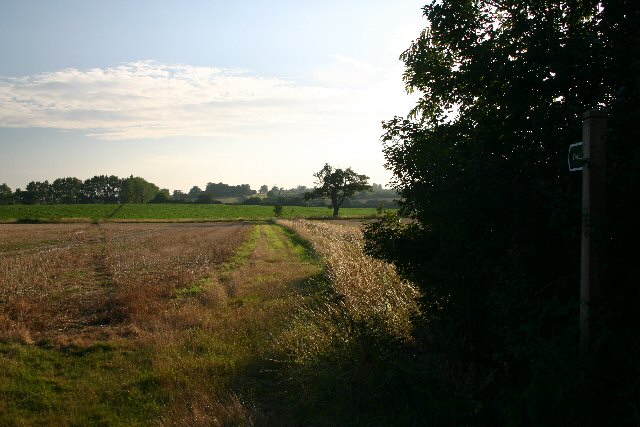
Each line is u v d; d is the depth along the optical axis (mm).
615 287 3918
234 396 6328
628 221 3873
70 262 25641
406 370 5617
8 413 6246
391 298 8320
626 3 4473
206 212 109000
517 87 4867
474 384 5094
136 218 90688
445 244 5410
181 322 10898
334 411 5652
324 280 15250
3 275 20047
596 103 4629
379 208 6863
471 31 5422
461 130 5668
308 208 121438
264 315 10977
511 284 4402
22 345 9516
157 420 5883
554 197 4207
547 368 3754
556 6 5148
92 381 7426
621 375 3590
